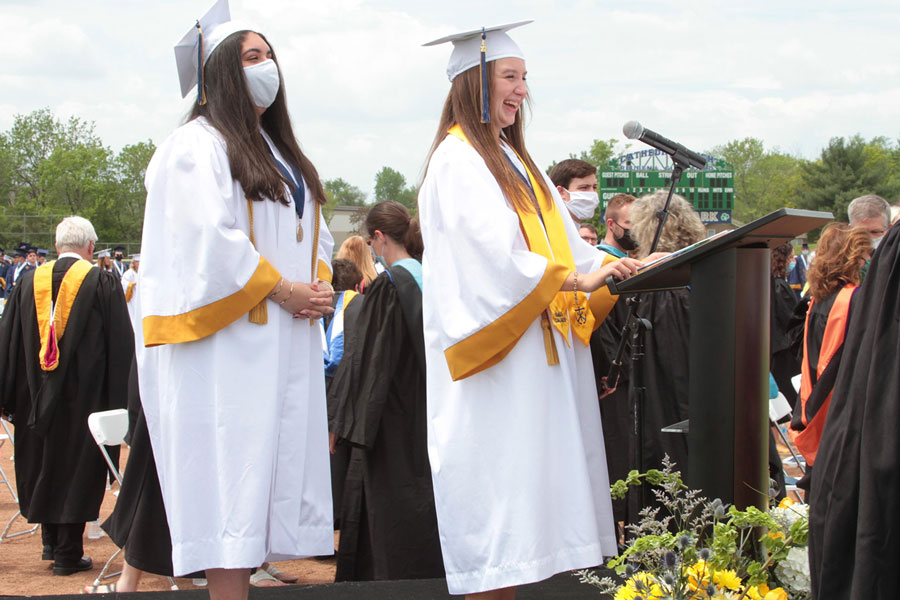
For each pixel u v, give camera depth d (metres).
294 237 2.79
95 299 5.44
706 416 2.34
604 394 3.51
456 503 2.50
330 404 4.25
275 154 2.86
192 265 2.55
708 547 2.51
